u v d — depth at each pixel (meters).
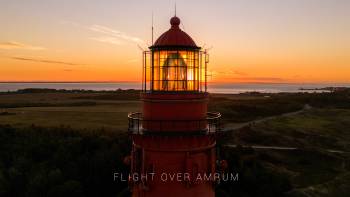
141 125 10.91
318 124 80.81
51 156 36.62
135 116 11.93
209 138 10.02
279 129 72.69
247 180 34.53
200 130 9.98
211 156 10.32
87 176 32.97
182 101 9.75
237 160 39.03
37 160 36.34
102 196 32.59
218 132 10.48
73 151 37.34
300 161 52.94
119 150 36.75
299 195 35.97
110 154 35.19
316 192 38.25
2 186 28.97
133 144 10.54
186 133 9.77
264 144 61.84
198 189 9.95
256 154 49.38
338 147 63.41
